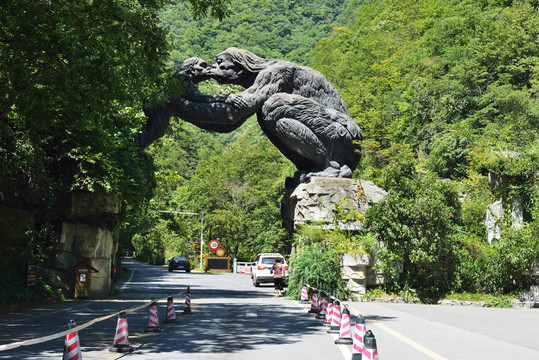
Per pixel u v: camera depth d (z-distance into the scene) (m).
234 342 12.41
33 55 15.62
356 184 28.81
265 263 38.12
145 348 11.38
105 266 27.09
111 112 19.16
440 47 81.31
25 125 19.84
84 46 14.88
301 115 29.25
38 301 22.64
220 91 35.19
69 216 26.23
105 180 25.27
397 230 27.58
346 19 193.62
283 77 29.95
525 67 59.31
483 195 31.88
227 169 84.62
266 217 75.56
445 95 63.19
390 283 28.05
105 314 18.84
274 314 19.09
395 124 67.38
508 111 54.56
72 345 7.84
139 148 29.75
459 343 12.73
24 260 23.84
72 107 18.45
